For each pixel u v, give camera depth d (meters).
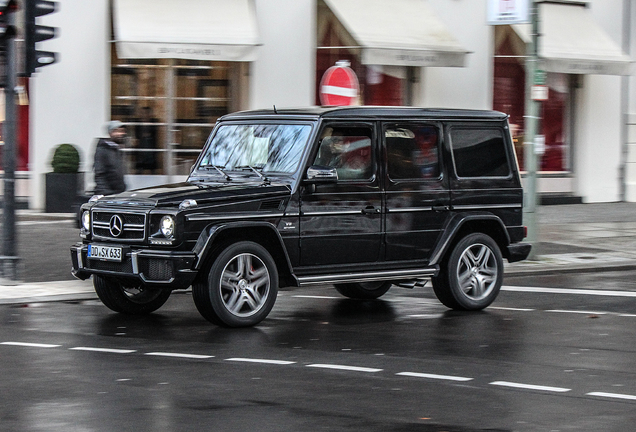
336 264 11.62
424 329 11.09
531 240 17.64
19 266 15.35
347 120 11.70
